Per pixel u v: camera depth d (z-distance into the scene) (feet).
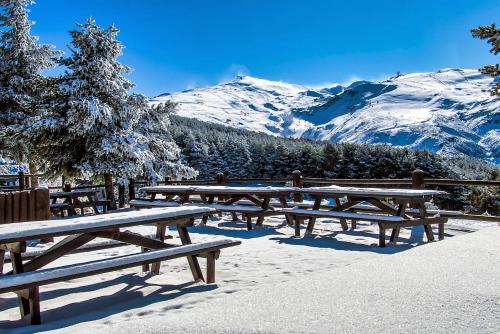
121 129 48.52
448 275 8.43
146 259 11.52
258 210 25.30
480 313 6.57
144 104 49.73
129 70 51.55
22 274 9.71
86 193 40.40
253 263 16.46
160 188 30.40
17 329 9.51
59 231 10.31
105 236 12.26
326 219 31.24
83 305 11.51
